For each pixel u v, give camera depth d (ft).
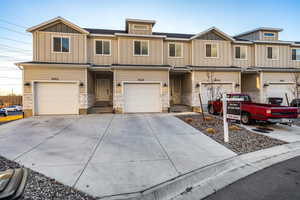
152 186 8.99
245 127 23.66
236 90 42.24
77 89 36.22
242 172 10.93
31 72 34.37
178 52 44.80
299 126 24.72
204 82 41.37
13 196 4.07
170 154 13.55
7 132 20.86
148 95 38.78
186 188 9.07
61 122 27.35
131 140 17.47
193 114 36.32
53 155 13.21
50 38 37.47
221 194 8.52
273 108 21.50
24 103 34.06
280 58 49.14
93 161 12.09
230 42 45.42
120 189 8.66
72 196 7.97
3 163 11.62
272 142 16.80
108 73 46.19
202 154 13.58
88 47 40.57
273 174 10.62
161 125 24.93
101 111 39.50
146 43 41.57
